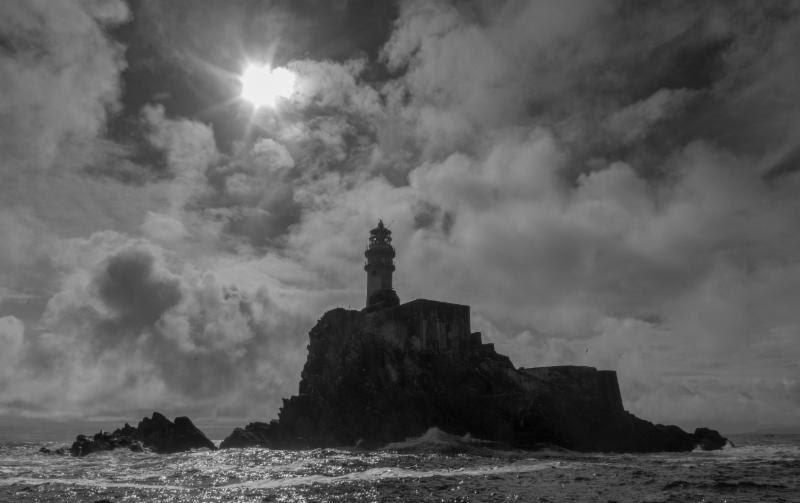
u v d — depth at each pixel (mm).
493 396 92312
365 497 38062
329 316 104375
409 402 88938
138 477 52688
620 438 95500
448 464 61094
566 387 99312
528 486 42750
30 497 40406
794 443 130000
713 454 86250
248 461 65500
